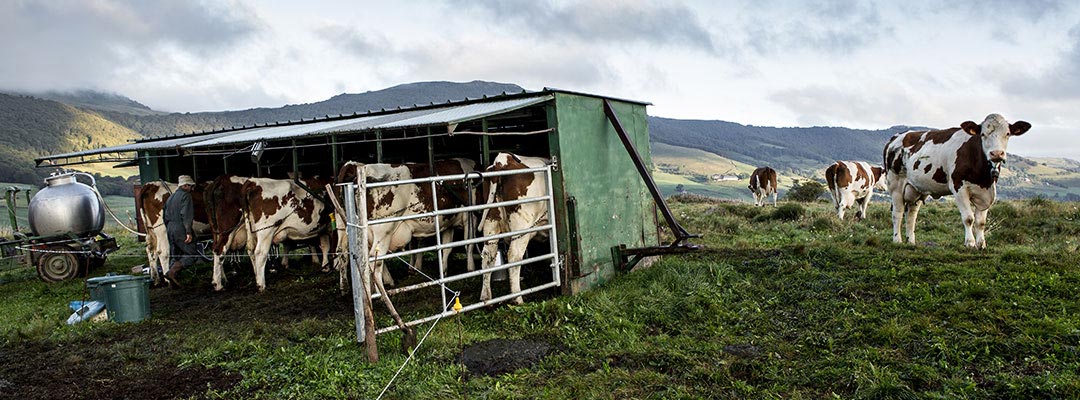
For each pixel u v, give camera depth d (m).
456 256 11.97
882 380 5.00
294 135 9.05
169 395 5.45
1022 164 183.12
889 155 10.83
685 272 8.62
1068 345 5.47
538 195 8.20
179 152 11.86
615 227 9.21
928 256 8.52
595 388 5.26
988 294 6.77
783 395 5.11
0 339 7.35
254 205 9.76
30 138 146.62
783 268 8.46
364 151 12.65
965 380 5.06
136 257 14.31
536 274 9.67
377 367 5.82
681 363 5.74
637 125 10.07
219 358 6.31
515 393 5.23
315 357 6.08
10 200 13.24
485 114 7.37
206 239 11.81
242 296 9.62
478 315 7.48
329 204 10.44
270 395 5.34
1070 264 7.59
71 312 8.65
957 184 9.30
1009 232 10.88
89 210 12.17
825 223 13.57
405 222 9.07
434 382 5.46
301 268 11.99
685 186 142.88
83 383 5.76
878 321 6.39
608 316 7.12
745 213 16.97
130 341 7.06
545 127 10.34
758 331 6.59
